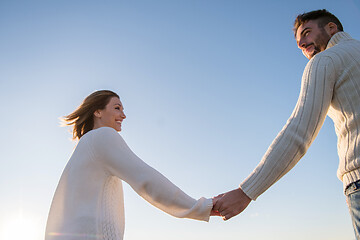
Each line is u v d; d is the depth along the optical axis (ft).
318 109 4.73
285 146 4.89
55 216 5.49
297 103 5.04
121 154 5.69
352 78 4.55
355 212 4.21
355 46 4.86
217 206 5.61
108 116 7.13
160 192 5.57
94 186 5.55
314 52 5.86
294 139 4.82
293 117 4.95
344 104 4.56
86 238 5.15
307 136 4.80
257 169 5.18
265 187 5.12
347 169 4.26
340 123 4.64
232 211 5.51
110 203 5.62
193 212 5.64
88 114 7.09
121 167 5.61
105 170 5.72
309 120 4.77
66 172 5.73
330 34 5.71
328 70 4.73
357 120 4.33
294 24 6.28
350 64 4.63
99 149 5.68
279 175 5.00
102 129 5.93
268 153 5.06
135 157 5.79
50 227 5.43
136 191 5.71
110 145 5.72
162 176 5.74
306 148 4.88
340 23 5.91
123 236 5.82
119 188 6.06
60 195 5.61
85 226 5.21
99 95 7.18
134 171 5.58
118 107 7.29
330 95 4.72
